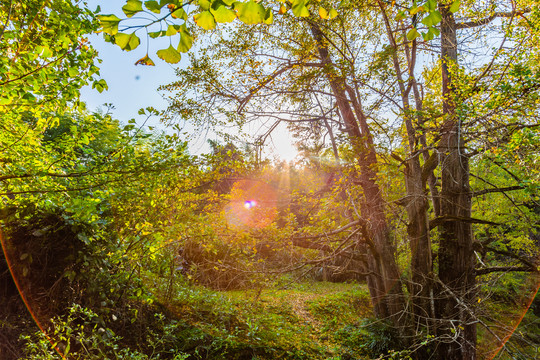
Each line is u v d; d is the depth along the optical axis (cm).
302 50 852
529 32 597
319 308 1107
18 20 372
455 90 605
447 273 783
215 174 530
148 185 465
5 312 402
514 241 953
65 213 433
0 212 400
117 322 542
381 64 706
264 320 852
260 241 682
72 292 450
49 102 411
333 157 1060
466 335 731
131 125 383
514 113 510
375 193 881
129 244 557
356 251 1031
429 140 782
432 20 164
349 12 757
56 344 376
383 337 833
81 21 372
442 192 826
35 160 392
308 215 790
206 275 895
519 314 757
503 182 902
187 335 629
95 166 380
